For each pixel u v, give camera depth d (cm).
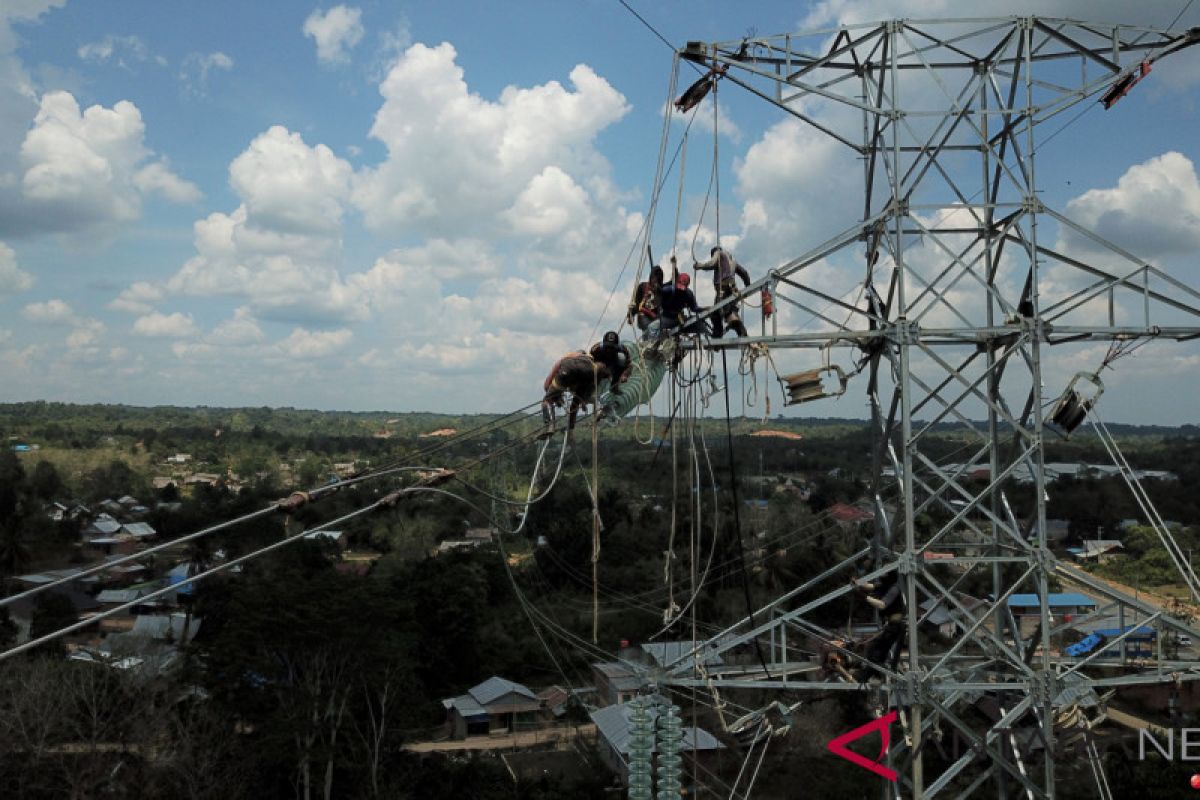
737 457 11188
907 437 1459
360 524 8781
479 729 5078
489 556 6719
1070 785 3309
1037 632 1516
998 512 1655
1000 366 1493
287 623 4069
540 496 1355
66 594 7056
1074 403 1487
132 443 17762
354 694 4259
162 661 4731
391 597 4838
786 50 1546
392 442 18362
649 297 1502
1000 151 1566
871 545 1689
